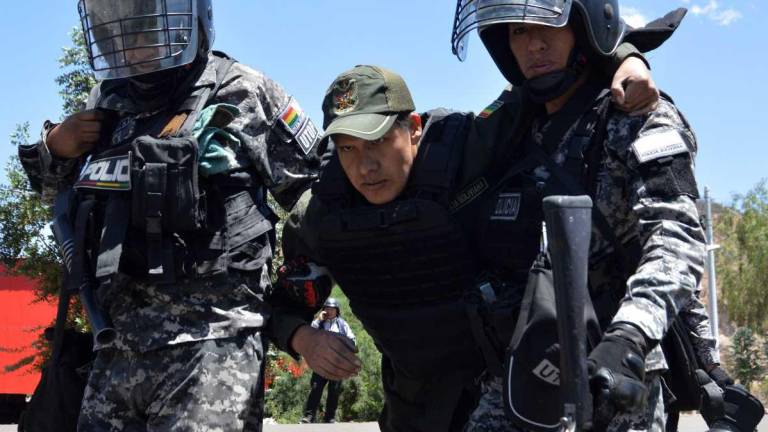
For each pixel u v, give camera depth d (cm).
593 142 263
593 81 280
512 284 283
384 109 300
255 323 315
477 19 273
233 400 303
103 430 305
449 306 306
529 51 275
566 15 261
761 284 3164
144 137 299
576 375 191
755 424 344
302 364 1363
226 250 307
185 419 295
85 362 326
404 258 304
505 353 261
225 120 309
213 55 330
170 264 296
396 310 316
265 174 324
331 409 1201
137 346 300
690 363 272
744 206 3328
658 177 240
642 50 302
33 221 1364
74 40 1346
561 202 196
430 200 299
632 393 195
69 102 1346
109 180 304
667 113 251
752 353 2227
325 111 313
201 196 301
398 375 330
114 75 304
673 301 221
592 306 236
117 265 292
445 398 315
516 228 280
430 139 311
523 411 239
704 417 345
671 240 230
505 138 290
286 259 344
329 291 340
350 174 308
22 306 1590
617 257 260
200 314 303
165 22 297
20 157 345
